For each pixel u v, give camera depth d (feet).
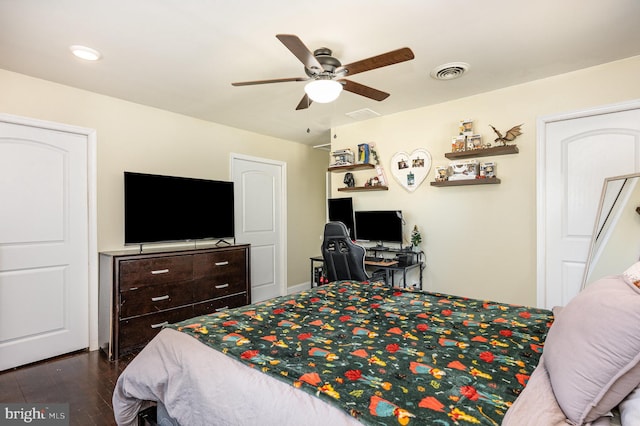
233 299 12.14
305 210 17.71
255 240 15.19
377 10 6.18
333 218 13.96
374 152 12.96
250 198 14.99
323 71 6.78
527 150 9.80
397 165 12.53
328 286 8.13
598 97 8.69
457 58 8.16
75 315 9.66
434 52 7.84
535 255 9.70
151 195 10.62
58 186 9.42
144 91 10.07
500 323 5.21
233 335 4.78
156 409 5.41
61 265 9.44
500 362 3.82
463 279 11.04
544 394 2.92
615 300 2.93
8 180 8.62
